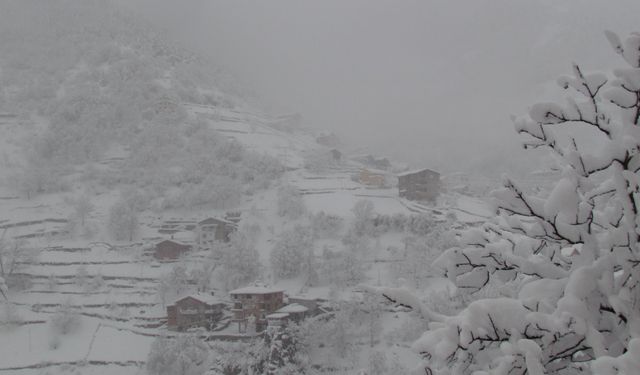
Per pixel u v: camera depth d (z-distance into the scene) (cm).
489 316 393
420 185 9056
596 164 399
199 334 5759
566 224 417
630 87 380
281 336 4622
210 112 13975
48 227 8438
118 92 13538
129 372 5338
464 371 429
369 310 5275
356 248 7100
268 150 11931
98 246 7831
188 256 7581
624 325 402
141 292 6744
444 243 6278
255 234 8162
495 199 434
